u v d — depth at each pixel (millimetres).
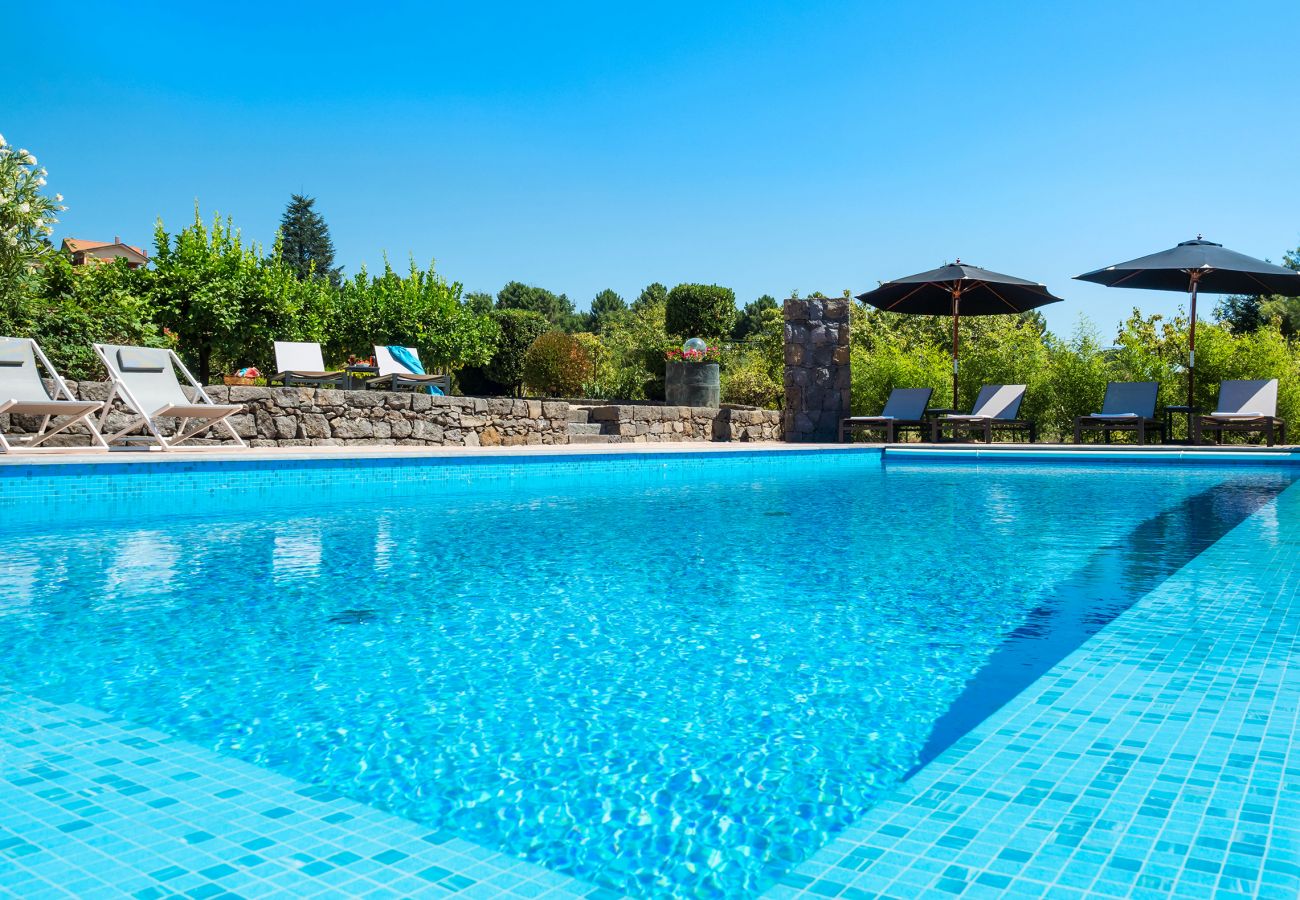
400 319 22688
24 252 9164
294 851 1458
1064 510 6516
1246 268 11359
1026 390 13898
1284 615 3158
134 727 2090
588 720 2160
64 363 9836
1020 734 1975
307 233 63031
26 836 1499
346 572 4113
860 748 1958
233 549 4750
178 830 1534
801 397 14102
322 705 2264
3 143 9102
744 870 1402
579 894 1327
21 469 6242
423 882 1357
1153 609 3283
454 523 5840
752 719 2164
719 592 3682
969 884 1327
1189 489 8070
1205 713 2090
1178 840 1451
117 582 3848
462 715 2197
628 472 9953
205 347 17484
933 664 2617
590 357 28672
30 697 2309
